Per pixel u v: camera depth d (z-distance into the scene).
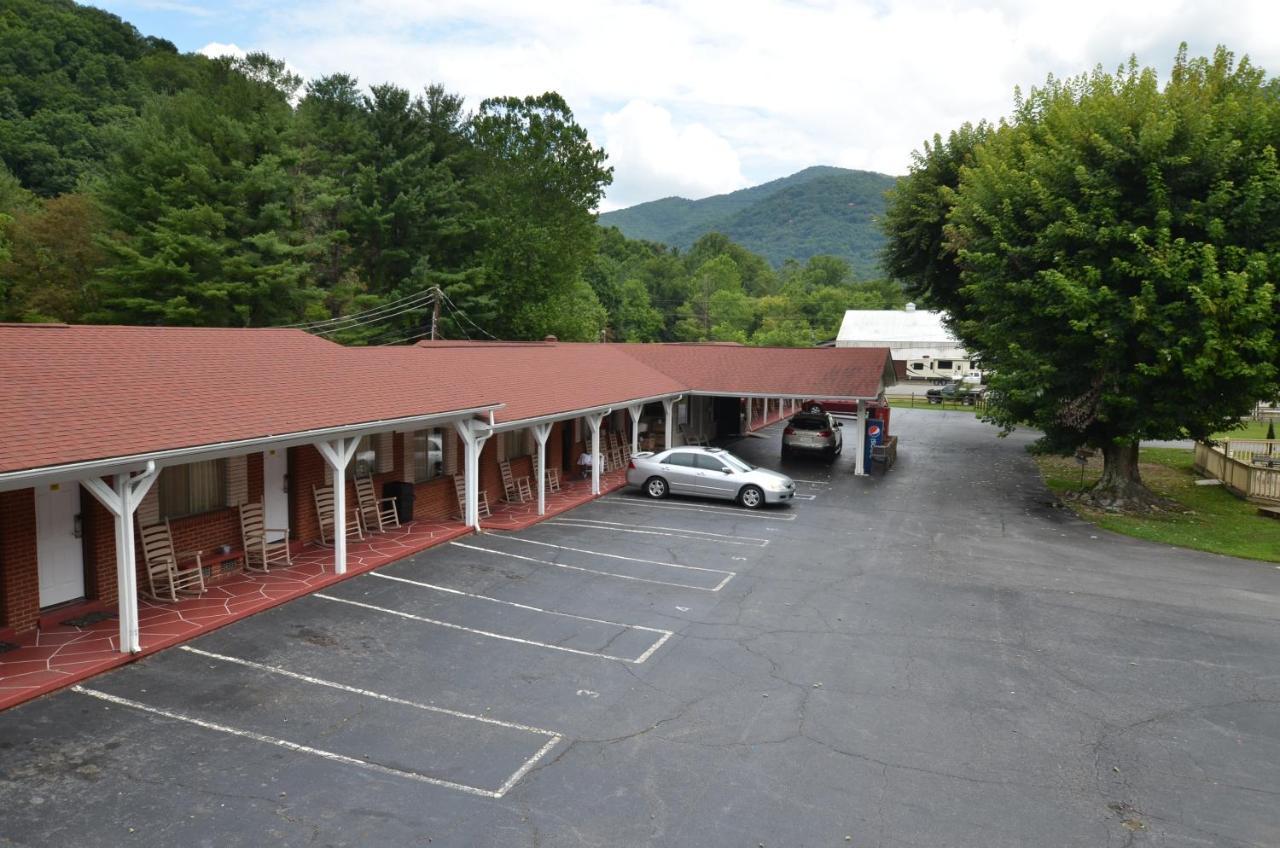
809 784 7.77
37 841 6.34
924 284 36.25
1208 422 20.89
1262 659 11.48
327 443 13.16
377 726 8.61
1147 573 16.12
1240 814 7.48
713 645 11.45
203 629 10.84
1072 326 20.31
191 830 6.61
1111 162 20.38
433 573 14.26
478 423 17.27
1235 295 18.05
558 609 12.75
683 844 6.75
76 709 8.55
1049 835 7.05
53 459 8.61
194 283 31.83
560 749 8.29
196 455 10.45
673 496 22.92
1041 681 10.51
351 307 39.38
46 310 33.62
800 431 30.62
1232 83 21.66
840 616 12.92
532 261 48.97
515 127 50.97
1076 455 31.80
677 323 103.12
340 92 46.22
